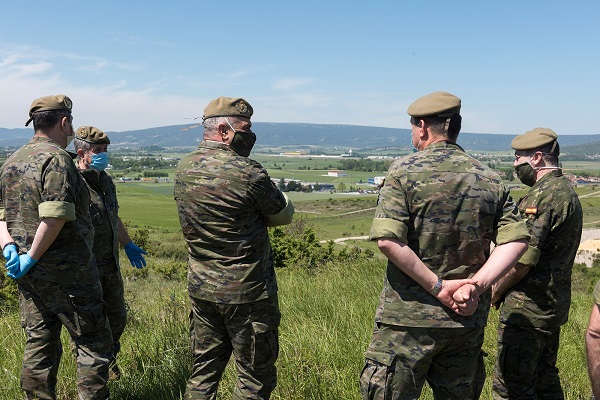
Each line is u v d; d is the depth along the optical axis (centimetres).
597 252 2859
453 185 212
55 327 288
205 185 249
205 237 253
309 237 1163
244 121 260
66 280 273
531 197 275
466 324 212
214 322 266
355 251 1135
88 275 281
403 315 215
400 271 219
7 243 268
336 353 352
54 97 284
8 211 274
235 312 253
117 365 352
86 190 286
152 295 664
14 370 330
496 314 497
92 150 341
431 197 212
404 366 215
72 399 315
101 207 347
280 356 335
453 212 211
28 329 285
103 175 356
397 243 208
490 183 216
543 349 297
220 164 251
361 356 348
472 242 213
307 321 456
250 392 261
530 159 284
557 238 271
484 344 420
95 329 284
